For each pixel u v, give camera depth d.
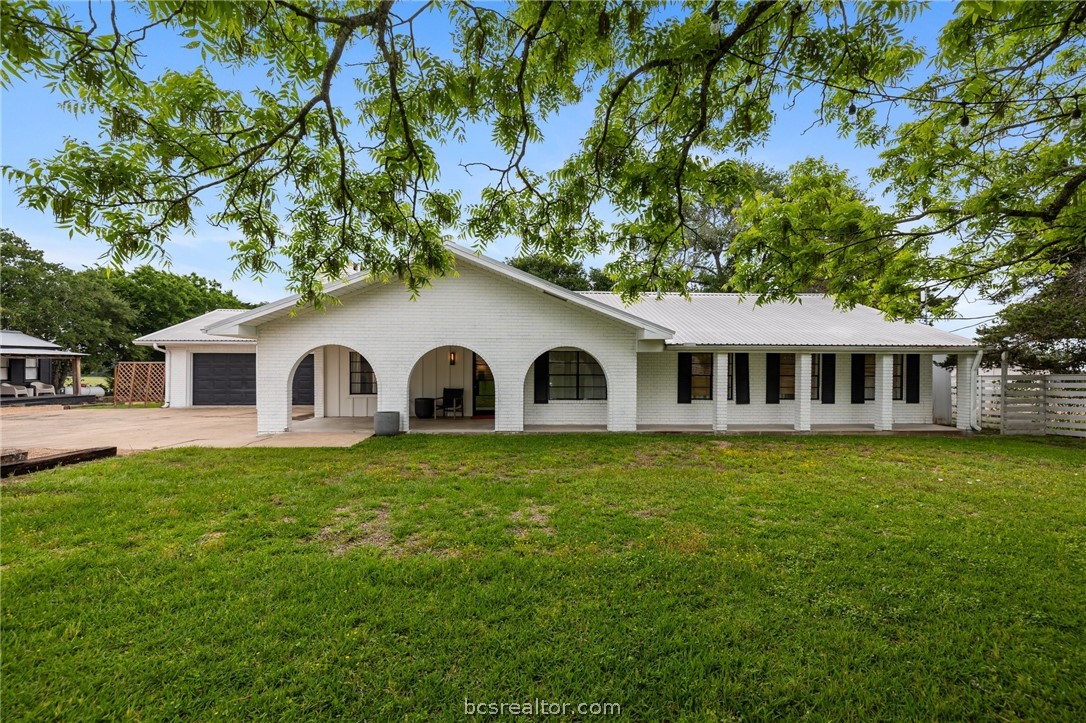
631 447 9.10
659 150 3.99
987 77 3.89
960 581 3.48
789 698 2.34
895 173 5.10
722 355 11.23
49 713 2.20
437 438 9.98
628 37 3.20
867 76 3.40
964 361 11.61
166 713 2.21
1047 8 3.12
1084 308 11.37
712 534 4.43
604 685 2.43
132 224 3.34
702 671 2.51
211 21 2.39
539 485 6.17
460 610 3.05
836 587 3.40
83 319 25.17
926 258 5.46
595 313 11.03
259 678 2.43
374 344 10.73
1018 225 4.71
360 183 4.10
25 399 19.05
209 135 3.29
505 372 10.91
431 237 4.59
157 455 7.86
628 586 3.38
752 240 5.24
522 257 5.05
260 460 7.58
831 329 12.47
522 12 3.16
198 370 17.45
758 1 2.85
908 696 2.35
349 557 3.85
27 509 4.90
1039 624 2.95
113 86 2.62
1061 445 9.67
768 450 8.96
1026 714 2.25
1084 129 3.91
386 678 2.44
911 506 5.33
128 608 3.02
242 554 3.89
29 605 3.05
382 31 2.81
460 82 3.37
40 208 2.90
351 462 7.50
